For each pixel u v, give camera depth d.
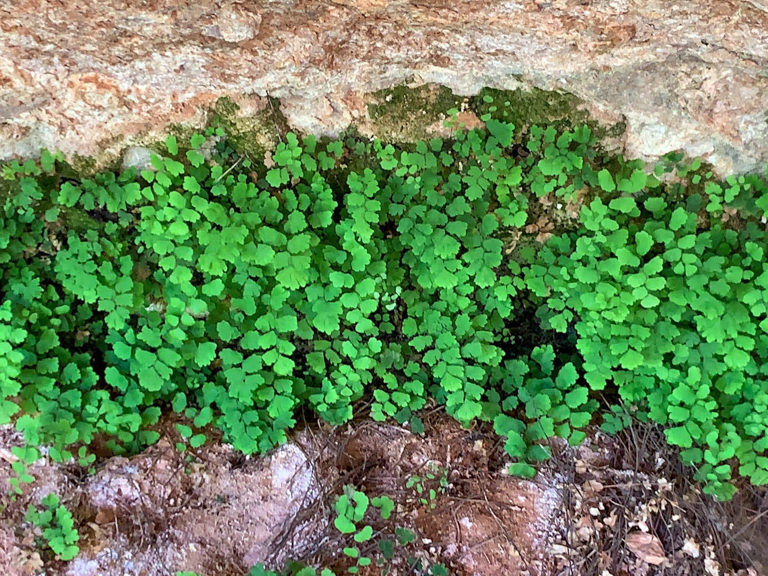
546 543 0.32
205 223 0.32
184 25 0.26
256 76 0.31
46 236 0.33
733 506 0.34
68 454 0.32
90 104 0.31
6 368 0.31
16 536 0.30
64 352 0.34
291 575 0.30
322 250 0.34
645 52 0.31
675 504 0.33
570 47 0.30
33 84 0.29
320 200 0.33
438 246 0.34
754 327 0.34
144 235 0.32
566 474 0.34
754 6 0.27
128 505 0.32
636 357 0.34
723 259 0.34
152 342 0.33
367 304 0.34
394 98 0.34
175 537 0.31
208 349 0.34
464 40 0.30
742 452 0.34
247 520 0.32
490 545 0.32
